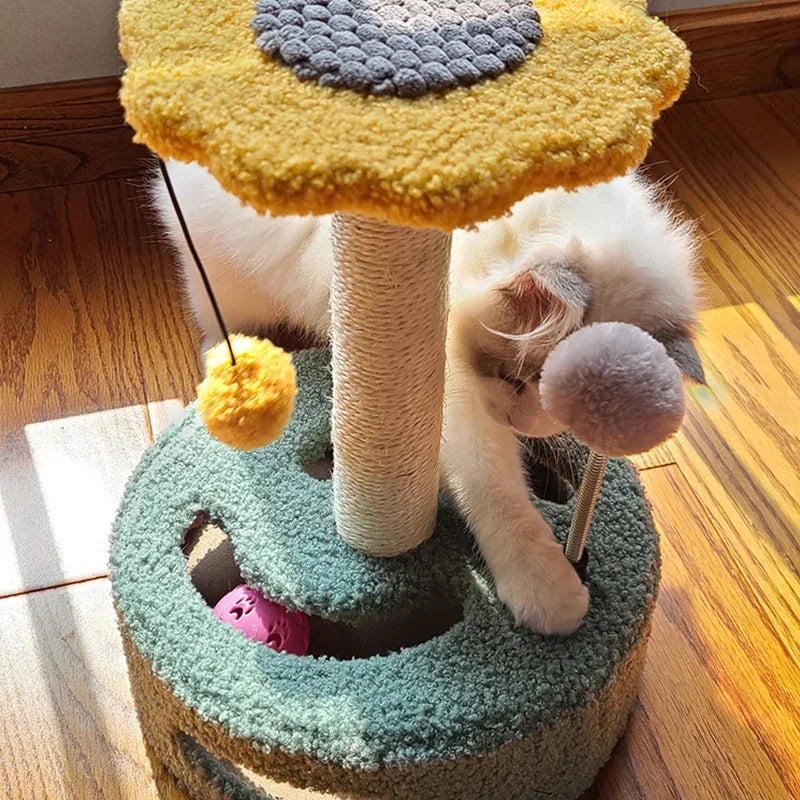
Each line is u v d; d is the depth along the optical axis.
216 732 0.87
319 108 0.61
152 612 0.93
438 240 0.75
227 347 0.73
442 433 0.99
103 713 1.05
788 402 1.39
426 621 1.10
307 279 1.21
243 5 0.70
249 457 1.06
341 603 0.96
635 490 1.06
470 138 0.61
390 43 0.66
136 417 1.34
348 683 0.89
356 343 0.80
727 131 1.83
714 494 1.28
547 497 1.15
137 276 1.53
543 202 1.03
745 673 1.11
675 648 1.13
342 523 0.98
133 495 1.03
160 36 0.67
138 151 1.66
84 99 1.58
